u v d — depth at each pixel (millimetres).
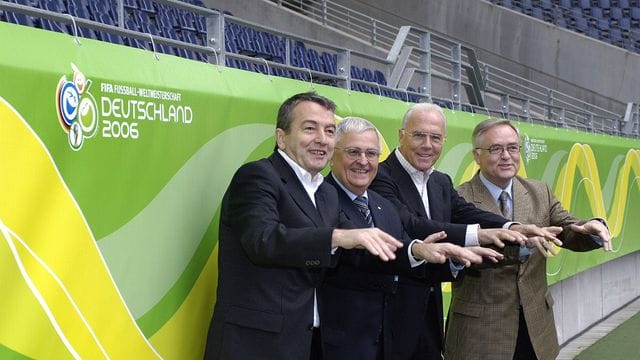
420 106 3422
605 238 3404
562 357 7207
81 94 2369
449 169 5578
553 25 17672
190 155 2930
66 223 2291
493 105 14977
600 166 9234
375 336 2980
